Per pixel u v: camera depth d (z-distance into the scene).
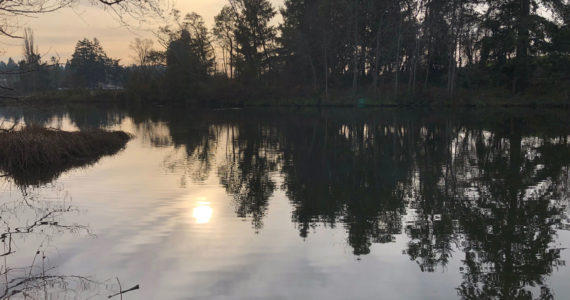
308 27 66.06
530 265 6.30
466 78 58.22
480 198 10.46
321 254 6.68
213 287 5.50
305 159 17.58
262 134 28.06
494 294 5.35
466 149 19.66
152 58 81.50
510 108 50.84
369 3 59.06
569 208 9.41
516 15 53.47
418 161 16.62
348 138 25.20
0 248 6.85
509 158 16.70
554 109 47.88
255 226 8.18
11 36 6.65
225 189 11.73
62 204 9.85
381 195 10.98
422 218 8.78
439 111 48.84
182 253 6.68
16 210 9.27
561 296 5.28
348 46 64.50
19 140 15.36
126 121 40.47
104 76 134.38
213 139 25.39
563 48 49.75
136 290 5.41
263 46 74.50
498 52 56.28
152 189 11.67
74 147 18.08
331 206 9.85
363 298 5.23
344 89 66.75
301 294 5.32
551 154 17.39
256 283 5.61
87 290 5.39
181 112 55.66
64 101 84.06
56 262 6.29
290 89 69.56
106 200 10.27
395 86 58.38
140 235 7.56
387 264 6.31
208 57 78.81
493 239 7.46
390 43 61.56
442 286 5.59
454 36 55.69
